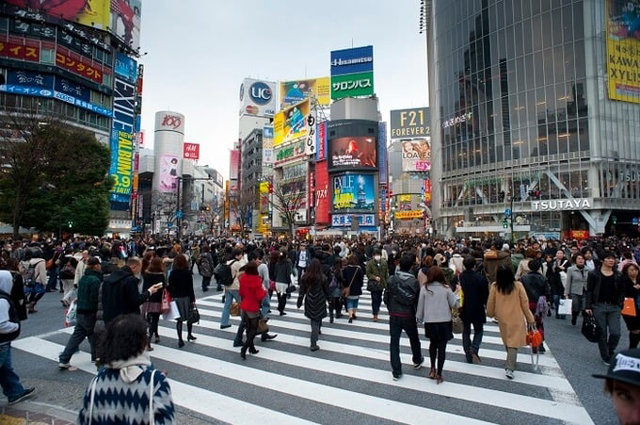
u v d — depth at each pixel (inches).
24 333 339.9
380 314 444.1
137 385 84.1
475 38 1781.5
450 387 220.8
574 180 1456.7
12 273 214.2
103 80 1877.5
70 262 390.6
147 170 4729.3
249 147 3531.0
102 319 242.8
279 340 327.6
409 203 4350.4
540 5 1565.0
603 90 1443.2
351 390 217.0
